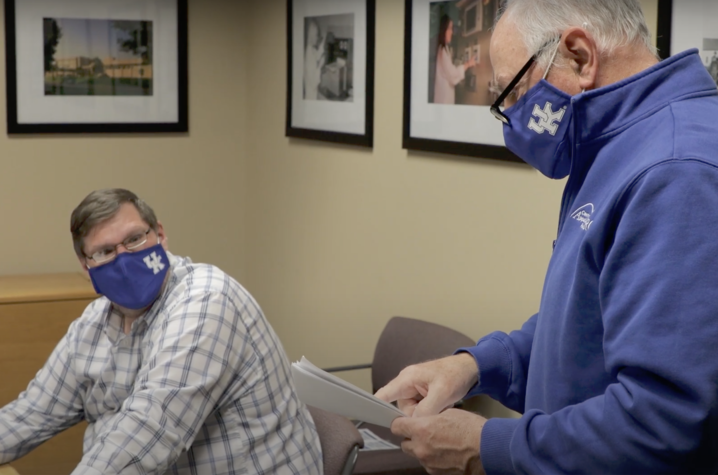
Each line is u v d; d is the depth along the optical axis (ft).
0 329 10.77
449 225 9.54
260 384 6.59
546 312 3.87
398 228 10.46
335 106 11.48
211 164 13.98
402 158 10.27
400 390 4.75
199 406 6.07
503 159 8.50
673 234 3.09
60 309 11.00
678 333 3.00
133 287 6.39
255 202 13.99
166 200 13.70
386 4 10.32
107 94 13.04
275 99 13.16
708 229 3.04
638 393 3.08
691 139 3.25
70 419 7.01
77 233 6.41
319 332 12.40
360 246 11.28
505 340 4.86
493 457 3.62
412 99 9.87
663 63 3.61
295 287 12.94
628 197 3.34
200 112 13.79
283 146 13.02
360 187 11.17
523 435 3.51
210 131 13.91
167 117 13.48
